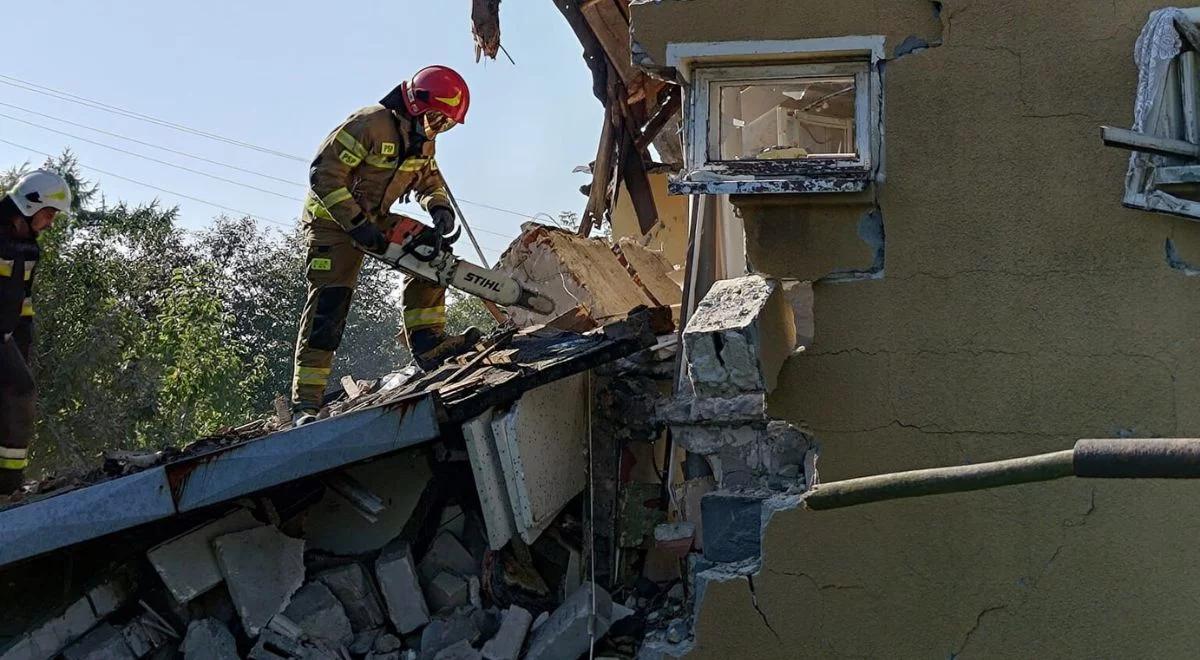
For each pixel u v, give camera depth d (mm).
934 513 3719
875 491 2180
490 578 5078
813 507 2264
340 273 5430
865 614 3746
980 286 3738
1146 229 3635
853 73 3855
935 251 3766
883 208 3797
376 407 4535
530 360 5199
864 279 3814
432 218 5539
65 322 16188
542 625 4742
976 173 3750
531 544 5203
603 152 7762
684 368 5309
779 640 3799
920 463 3744
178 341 17219
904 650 3717
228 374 17656
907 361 3773
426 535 5293
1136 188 3584
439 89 5289
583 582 5191
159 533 5098
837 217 3826
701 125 3896
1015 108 3732
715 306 3703
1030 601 3645
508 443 4789
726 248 5703
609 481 5473
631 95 7578
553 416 5227
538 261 6898
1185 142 3475
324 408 6059
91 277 16750
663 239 8789
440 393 4918
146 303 22000
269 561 4910
